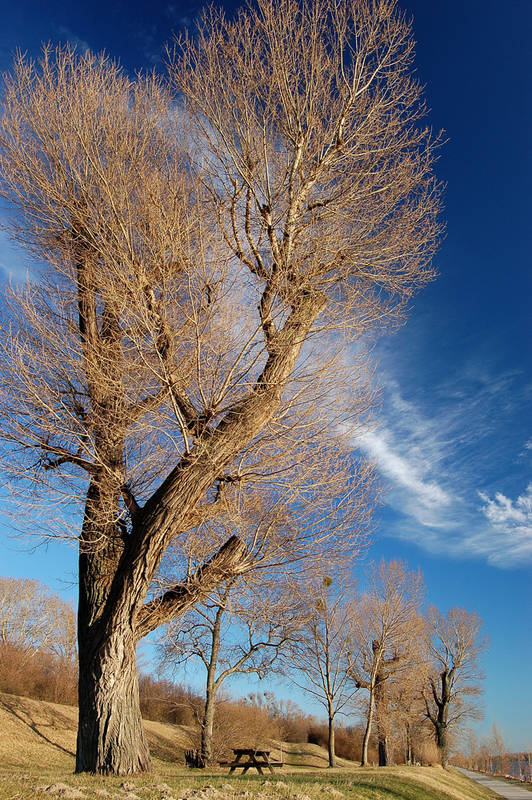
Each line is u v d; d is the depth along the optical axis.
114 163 8.43
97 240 8.09
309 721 49.53
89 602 8.03
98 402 8.25
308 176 9.52
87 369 7.89
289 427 8.41
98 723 7.18
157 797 5.79
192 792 6.29
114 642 7.43
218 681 21.12
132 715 7.42
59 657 36.34
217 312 8.20
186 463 7.85
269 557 8.83
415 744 42.66
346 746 47.25
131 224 8.06
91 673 7.39
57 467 8.39
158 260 7.95
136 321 7.75
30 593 47.06
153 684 36.34
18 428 7.89
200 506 8.32
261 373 8.41
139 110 9.57
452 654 43.69
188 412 8.32
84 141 8.53
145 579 7.59
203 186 9.27
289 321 8.70
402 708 33.25
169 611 8.27
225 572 8.53
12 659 31.39
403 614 29.75
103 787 5.93
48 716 25.92
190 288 7.66
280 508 8.98
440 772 27.14
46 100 8.88
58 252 8.73
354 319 9.04
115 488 8.23
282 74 9.42
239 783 8.16
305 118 9.55
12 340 7.69
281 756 32.91
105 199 8.13
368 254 9.43
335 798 8.53
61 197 8.45
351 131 9.70
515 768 84.81
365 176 9.71
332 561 9.17
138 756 7.31
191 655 21.22
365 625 29.88
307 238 9.35
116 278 7.91
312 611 18.73
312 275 9.08
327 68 9.58
